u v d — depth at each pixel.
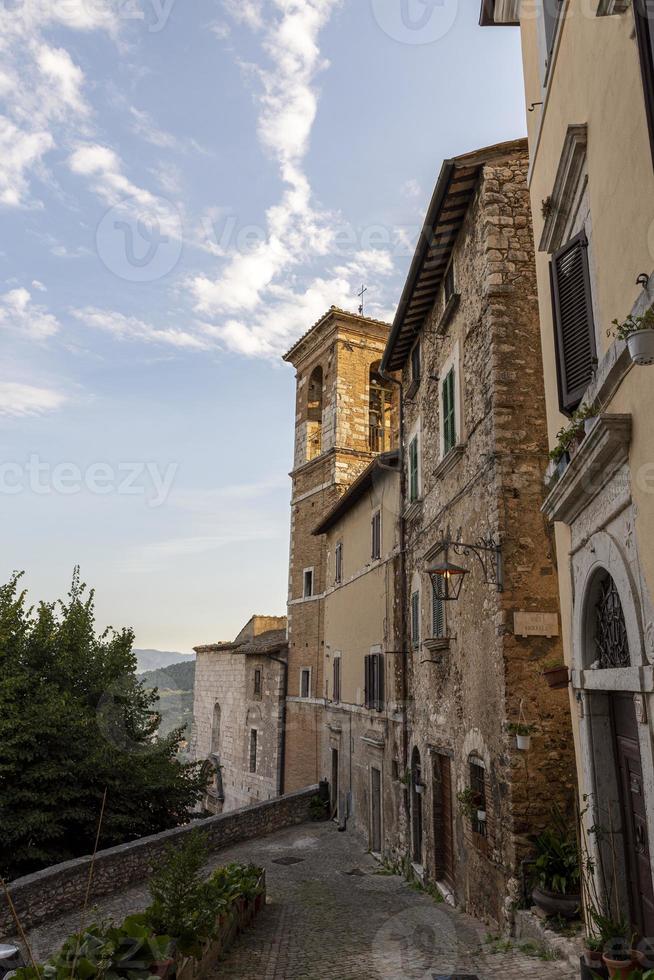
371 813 14.73
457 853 9.19
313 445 26.16
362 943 7.32
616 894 4.98
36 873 10.73
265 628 30.14
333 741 19.17
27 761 13.96
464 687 9.15
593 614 5.41
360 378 24.69
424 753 11.25
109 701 15.19
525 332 8.52
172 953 4.97
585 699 5.37
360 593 17.05
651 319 3.54
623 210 4.29
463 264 9.97
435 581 10.80
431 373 11.79
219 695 29.48
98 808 14.58
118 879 11.95
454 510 10.05
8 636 14.82
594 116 4.82
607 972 4.33
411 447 13.33
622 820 5.12
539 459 8.17
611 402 4.54
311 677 22.22
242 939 7.62
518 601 7.78
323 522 20.86
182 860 6.27
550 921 6.16
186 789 16.39
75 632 15.84
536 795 7.18
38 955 8.59
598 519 4.93
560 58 5.73
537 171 6.77
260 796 24.31
